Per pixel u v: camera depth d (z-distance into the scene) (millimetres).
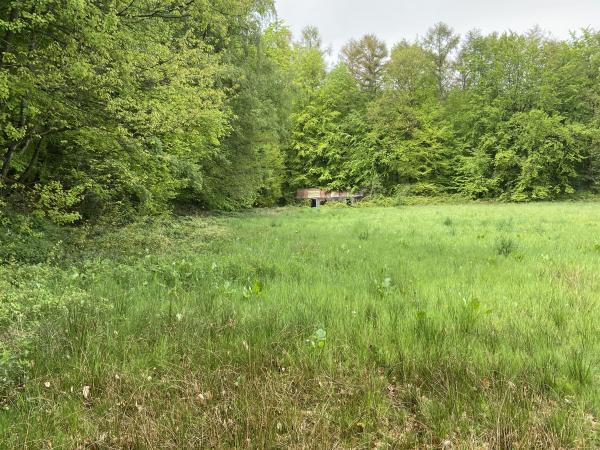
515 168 42438
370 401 2896
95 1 7680
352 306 4699
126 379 3193
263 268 7008
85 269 7008
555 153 40031
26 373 3260
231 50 19531
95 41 6953
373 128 45562
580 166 42562
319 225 17094
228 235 12109
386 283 5516
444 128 44344
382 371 3371
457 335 3805
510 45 44781
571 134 40000
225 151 21656
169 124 9734
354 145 46688
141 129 9742
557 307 4652
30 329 3863
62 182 10523
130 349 3668
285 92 25391
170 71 9742
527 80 43125
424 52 48531
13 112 8227
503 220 16797
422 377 3219
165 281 6250
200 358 3543
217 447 2506
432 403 2873
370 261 7723
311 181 47969
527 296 5141
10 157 8812
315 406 2904
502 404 2752
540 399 2865
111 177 11266
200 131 14023
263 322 4176
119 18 8203
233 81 19750
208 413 2771
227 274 6734
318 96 47906
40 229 9008
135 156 10281
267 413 2754
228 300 4988
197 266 6965
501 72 43812
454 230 13094
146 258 7637
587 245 9328
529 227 14133
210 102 11914
